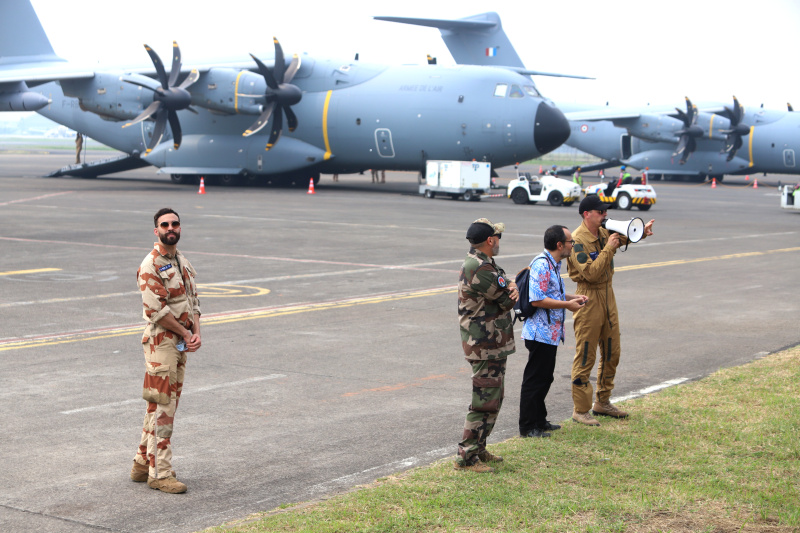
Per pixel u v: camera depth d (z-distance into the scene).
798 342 11.43
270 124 45.59
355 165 46.03
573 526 5.32
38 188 43.56
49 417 7.66
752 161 60.47
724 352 10.81
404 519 5.37
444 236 24.45
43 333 11.37
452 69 43.31
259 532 5.14
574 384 7.75
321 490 6.00
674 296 15.24
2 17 51.88
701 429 7.46
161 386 6.01
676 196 49.50
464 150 42.31
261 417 7.80
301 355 10.35
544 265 7.17
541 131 40.75
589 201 7.81
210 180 50.12
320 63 45.56
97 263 18.12
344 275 17.14
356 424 7.62
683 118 59.53
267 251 20.62
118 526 5.32
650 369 9.91
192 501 5.77
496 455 6.77
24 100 41.00
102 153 132.50
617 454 6.81
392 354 10.47
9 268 17.30
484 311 6.33
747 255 21.72
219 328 11.91
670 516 5.51
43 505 5.65
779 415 7.83
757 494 5.89
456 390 8.85
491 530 5.24
